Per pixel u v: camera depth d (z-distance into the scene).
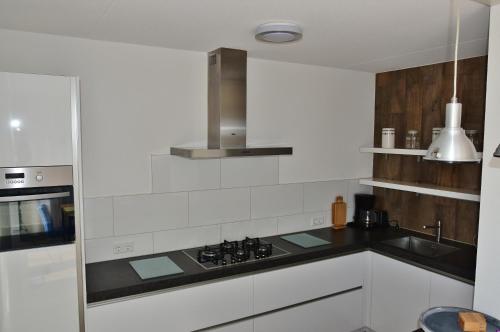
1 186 1.89
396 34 2.37
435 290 2.74
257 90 3.21
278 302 2.81
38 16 2.06
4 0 1.81
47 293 2.03
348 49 2.79
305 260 2.89
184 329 2.46
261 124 3.26
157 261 2.68
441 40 2.51
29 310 2.00
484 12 1.95
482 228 1.95
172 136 2.87
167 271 2.48
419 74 3.44
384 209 3.82
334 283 3.08
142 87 2.74
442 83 3.25
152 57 2.75
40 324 2.03
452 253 2.91
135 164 2.75
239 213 3.20
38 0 1.81
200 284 2.48
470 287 2.53
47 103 1.97
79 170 2.07
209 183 3.04
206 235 3.06
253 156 3.04
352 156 3.80
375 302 3.21
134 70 2.70
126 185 2.73
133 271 2.50
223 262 2.66
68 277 2.07
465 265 2.64
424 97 3.40
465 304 2.56
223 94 2.79
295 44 2.65
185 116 2.91
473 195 2.78
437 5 1.85
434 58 3.07
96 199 2.63
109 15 2.03
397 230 3.60
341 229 3.63
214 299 2.54
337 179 3.73
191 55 2.90
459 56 2.97
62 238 2.05
